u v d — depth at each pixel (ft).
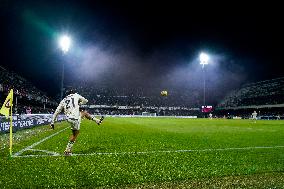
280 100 230.07
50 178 18.97
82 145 36.06
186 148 34.01
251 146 36.88
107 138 45.62
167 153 29.91
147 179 18.88
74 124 28.68
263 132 64.49
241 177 19.65
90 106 265.75
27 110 130.52
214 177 19.62
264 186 17.29
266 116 213.87
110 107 266.77
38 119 79.30
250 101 262.06
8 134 52.90
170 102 284.41
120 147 34.40
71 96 29.32
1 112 27.22
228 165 23.75
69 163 24.12
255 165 23.80
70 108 28.86
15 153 29.22
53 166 22.85
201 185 17.56
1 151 30.50
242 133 60.85
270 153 30.91
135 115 240.94
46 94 242.99
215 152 31.07
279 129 75.92
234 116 240.53
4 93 135.95
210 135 54.54
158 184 17.76
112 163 24.25
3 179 18.58
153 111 272.10
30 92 180.96
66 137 46.57
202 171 21.34
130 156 27.81
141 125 89.86
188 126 87.61
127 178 19.08
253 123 115.34
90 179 18.76
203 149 33.27
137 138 46.37
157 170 21.59
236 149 33.68
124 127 77.51
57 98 261.24
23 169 21.63
